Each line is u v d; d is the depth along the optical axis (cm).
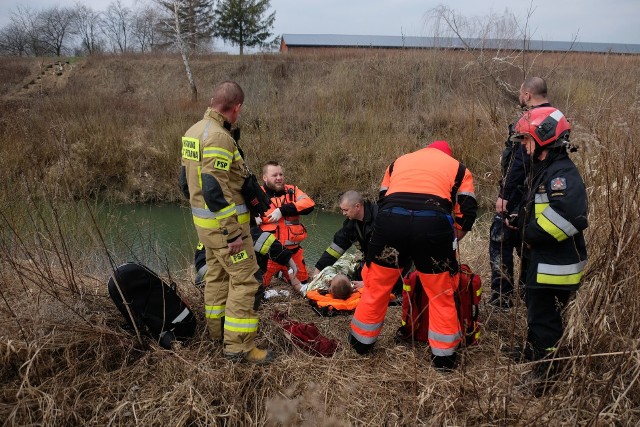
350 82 1658
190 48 2616
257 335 355
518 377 295
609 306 286
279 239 473
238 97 298
